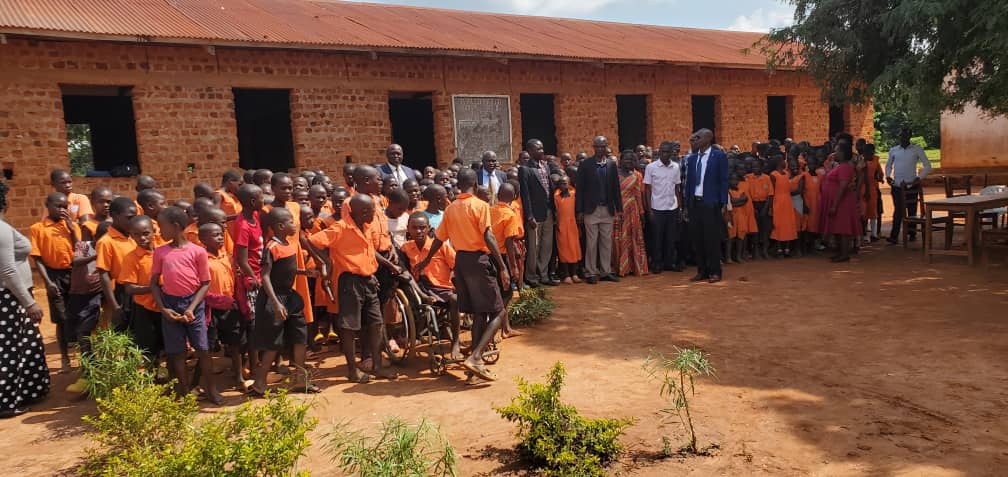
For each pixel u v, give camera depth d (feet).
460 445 14.15
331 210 24.08
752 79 64.80
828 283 29.01
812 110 69.15
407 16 56.08
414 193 24.18
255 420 11.27
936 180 65.00
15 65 34.53
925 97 34.17
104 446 13.62
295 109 43.09
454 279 18.79
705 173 30.19
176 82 38.99
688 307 25.96
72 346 24.31
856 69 38.86
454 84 49.01
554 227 32.24
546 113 70.49
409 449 11.50
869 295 26.20
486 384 18.26
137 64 37.81
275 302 17.38
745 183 35.22
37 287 35.45
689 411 15.44
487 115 50.65
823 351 19.38
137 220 17.67
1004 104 32.78
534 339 22.56
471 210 18.38
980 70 32.19
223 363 21.88
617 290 30.12
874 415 14.57
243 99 60.13
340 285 18.49
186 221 16.92
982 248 31.24
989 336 19.76
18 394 17.46
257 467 10.55
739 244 35.65
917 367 17.48
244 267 18.37
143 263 18.10
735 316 24.12
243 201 18.30
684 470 12.59
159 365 18.61
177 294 16.76
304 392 18.08
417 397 17.40
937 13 28.68
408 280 19.72
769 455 13.00
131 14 39.11
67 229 21.04
